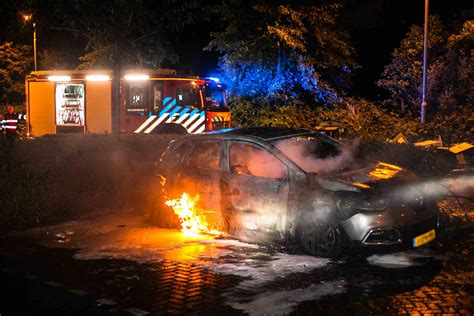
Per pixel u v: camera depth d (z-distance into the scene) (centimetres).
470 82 2706
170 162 887
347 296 565
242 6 2817
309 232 711
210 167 837
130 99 2253
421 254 703
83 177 1149
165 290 604
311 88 2747
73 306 564
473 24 2850
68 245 809
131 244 802
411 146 1391
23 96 4088
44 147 1355
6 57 3862
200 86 2184
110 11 1548
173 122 2212
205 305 555
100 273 673
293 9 2727
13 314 545
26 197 997
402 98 2942
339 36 2875
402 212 676
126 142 1434
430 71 2775
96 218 982
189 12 1644
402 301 546
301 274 640
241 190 779
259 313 529
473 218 877
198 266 687
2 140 1314
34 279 655
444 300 545
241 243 794
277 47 2748
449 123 1942
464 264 657
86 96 2325
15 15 1778
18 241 839
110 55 1825
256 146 786
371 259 689
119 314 539
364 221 666
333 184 706
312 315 520
